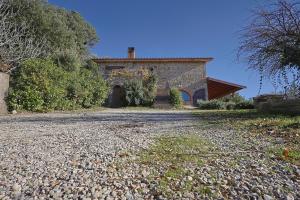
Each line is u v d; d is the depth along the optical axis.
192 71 23.19
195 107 20.33
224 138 4.54
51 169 2.84
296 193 2.14
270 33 7.96
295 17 7.70
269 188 2.24
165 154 3.40
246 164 2.92
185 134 5.03
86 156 3.37
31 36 19.70
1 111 10.18
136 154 3.43
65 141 4.39
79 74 16.11
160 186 2.32
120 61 23.25
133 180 2.48
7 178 2.56
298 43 7.88
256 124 5.96
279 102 8.30
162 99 21.84
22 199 2.10
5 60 13.82
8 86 10.66
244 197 2.09
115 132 5.43
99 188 2.30
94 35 35.66
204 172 2.67
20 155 3.43
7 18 18.95
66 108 13.29
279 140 4.16
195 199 2.07
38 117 9.02
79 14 32.94
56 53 18.58
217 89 24.92
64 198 2.12
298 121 5.84
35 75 11.41
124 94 21.47
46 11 25.08
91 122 7.52
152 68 23.22
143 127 6.26
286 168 2.73
